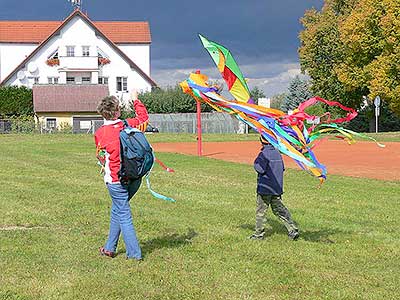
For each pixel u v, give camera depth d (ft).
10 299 18.67
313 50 183.32
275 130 24.84
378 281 20.70
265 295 19.12
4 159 69.56
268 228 29.66
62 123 181.68
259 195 26.73
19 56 230.68
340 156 78.28
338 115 139.64
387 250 25.18
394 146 97.35
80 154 77.61
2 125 160.97
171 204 36.68
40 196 39.55
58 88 196.24
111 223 23.68
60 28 213.66
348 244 26.23
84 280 20.52
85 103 192.65
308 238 27.45
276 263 22.91
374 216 33.27
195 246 25.53
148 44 233.76
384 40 151.84
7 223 30.35
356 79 164.55
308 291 19.53
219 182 48.39
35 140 112.78
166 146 96.58
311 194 41.50
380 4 153.79
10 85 203.10
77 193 41.09
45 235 27.55
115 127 23.15
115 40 232.32
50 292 19.31
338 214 33.78
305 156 25.39
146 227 29.50
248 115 25.20
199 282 20.40
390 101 151.84
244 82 26.48
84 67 213.46
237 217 32.42
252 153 81.61
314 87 188.85
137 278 20.81
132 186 23.50
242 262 22.98
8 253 24.14
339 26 172.65
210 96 25.89
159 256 23.85
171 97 205.77
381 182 49.65
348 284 20.31
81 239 26.73
